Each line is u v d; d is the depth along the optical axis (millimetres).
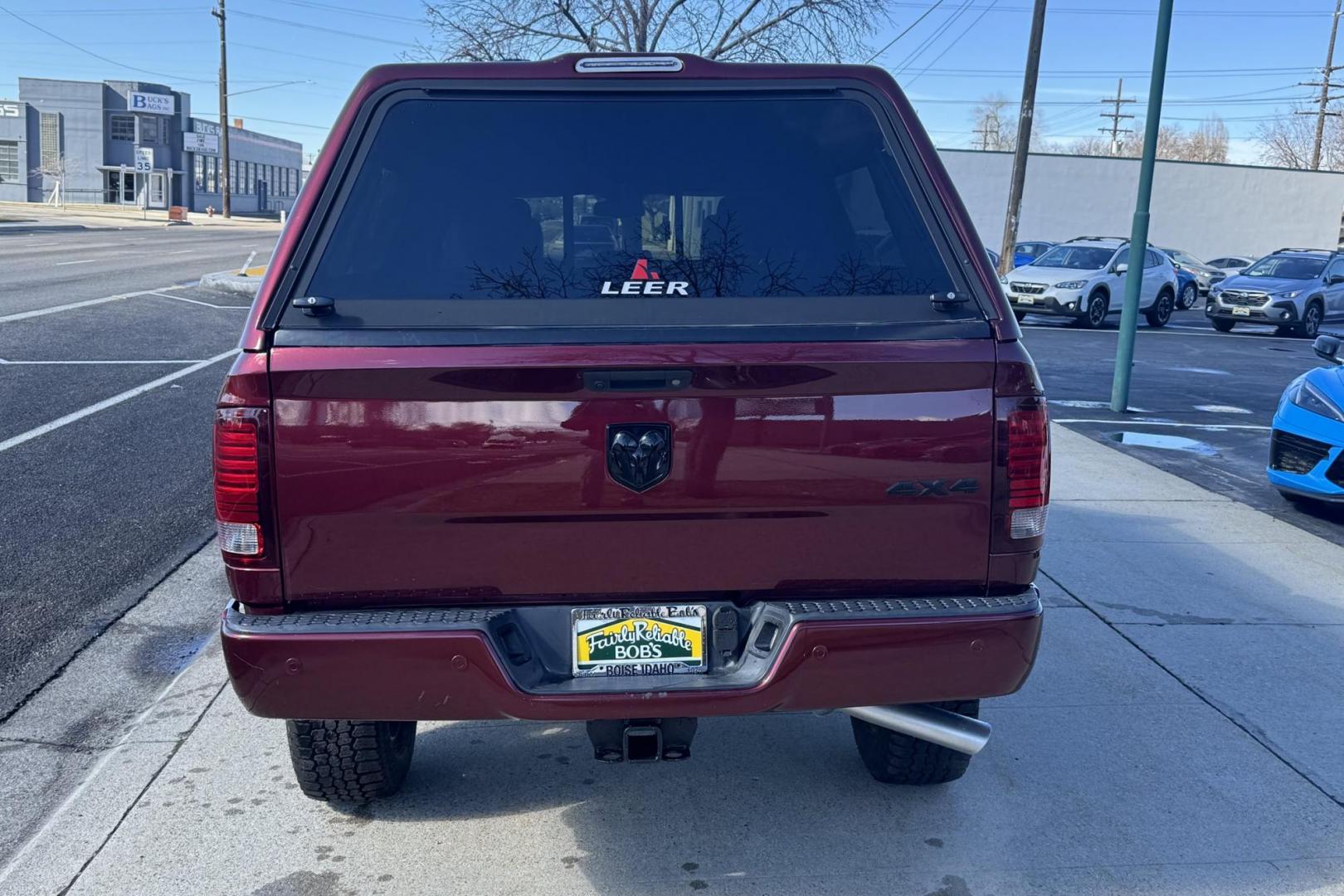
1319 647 5137
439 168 3020
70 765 3961
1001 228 35469
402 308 2793
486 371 2684
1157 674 4812
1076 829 3598
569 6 19812
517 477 2734
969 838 3537
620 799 3750
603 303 2846
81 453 8133
